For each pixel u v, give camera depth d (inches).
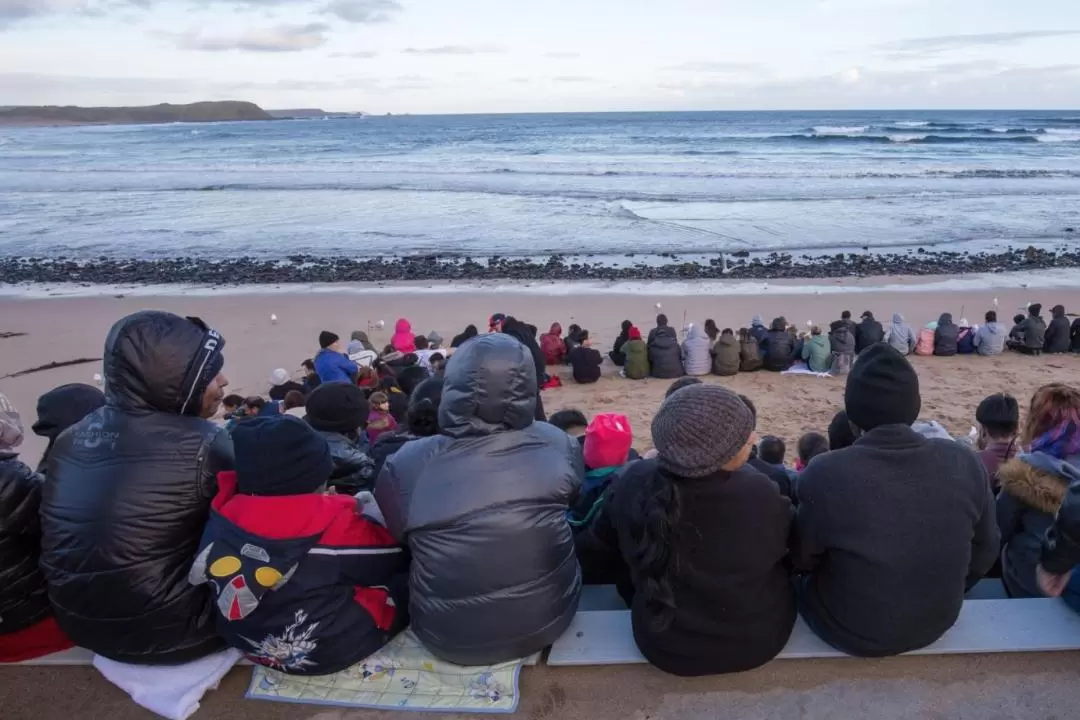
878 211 1368.1
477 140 4143.7
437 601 119.0
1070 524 117.6
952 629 131.2
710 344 551.5
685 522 112.7
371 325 701.3
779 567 124.5
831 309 739.4
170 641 122.0
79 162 2874.0
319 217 1418.6
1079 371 529.0
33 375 565.3
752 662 122.0
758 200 1520.7
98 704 124.6
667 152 2842.0
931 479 115.3
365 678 125.2
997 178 1838.1
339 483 174.9
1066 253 997.8
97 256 1104.8
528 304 769.6
